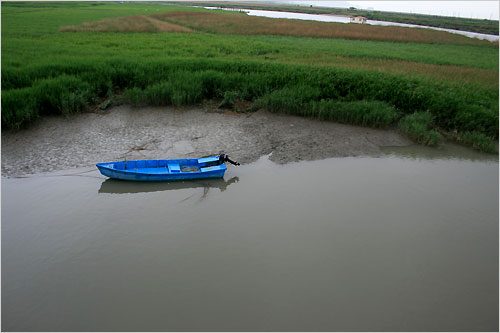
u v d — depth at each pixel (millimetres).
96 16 48781
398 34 47062
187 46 28125
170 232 7848
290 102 15555
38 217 8188
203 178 10117
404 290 6539
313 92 16469
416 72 22125
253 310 5941
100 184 9711
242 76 17938
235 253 7254
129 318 5730
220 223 8227
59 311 5832
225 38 34625
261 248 7426
